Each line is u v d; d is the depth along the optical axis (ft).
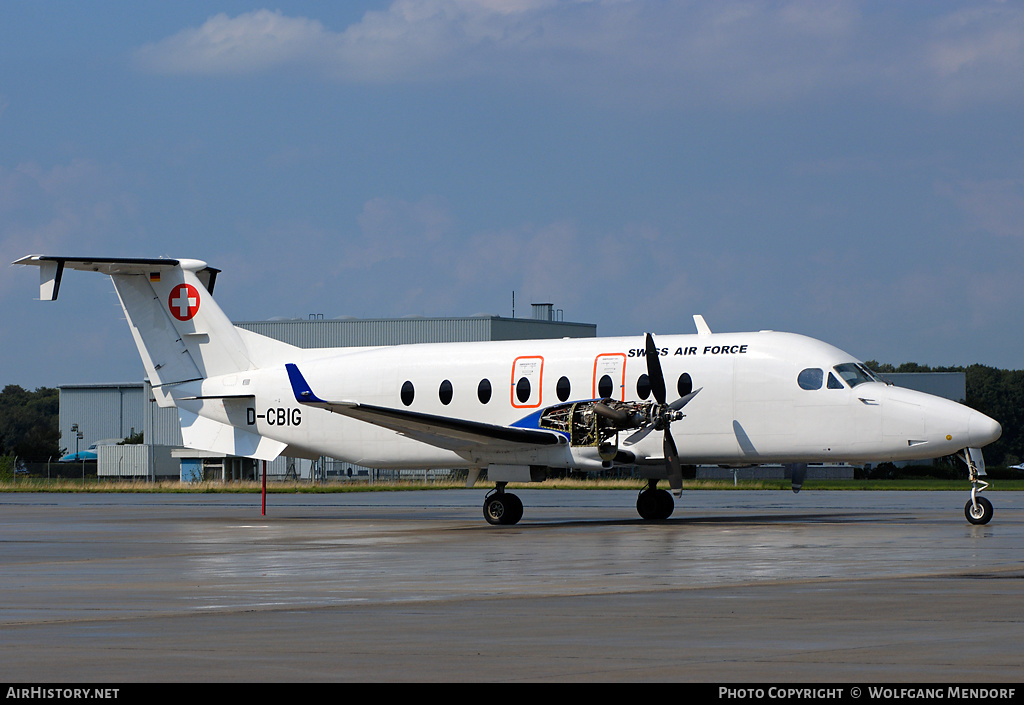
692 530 261.03
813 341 291.58
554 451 287.28
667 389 294.66
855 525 272.72
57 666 95.14
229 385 343.87
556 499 467.52
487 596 141.08
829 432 281.33
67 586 158.71
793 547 208.54
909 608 124.57
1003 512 331.98
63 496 566.77
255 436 343.26
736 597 136.26
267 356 344.69
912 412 274.36
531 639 106.83
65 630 115.55
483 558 195.31
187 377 349.61
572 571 170.60
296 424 337.11
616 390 297.53
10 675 91.50
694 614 121.90
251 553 213.87
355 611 128.26
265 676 90.22
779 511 350.02
